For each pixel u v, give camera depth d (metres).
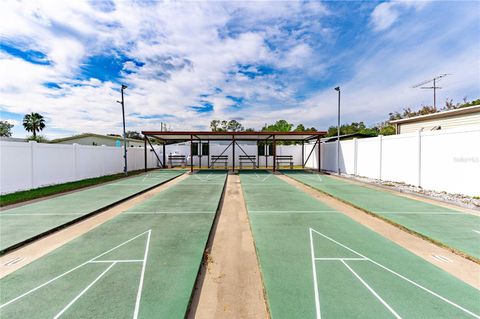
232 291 2.73
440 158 8.12
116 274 3.01
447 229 4.59
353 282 2.85
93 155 12.84
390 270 3.14
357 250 3.75
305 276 2.98
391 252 3.69
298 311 2.32
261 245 3.93
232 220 5.42
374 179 11.57
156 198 7.59
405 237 4.33
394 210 5.95
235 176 14.05
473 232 4.43
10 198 7.11
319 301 2.48
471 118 10.26
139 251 3.68
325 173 15.22
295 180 12.07
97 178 12.31
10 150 8.07
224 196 8.07
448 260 3.44
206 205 6.61
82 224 5.14
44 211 5.86
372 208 6.13
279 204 6.79
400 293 2.63
